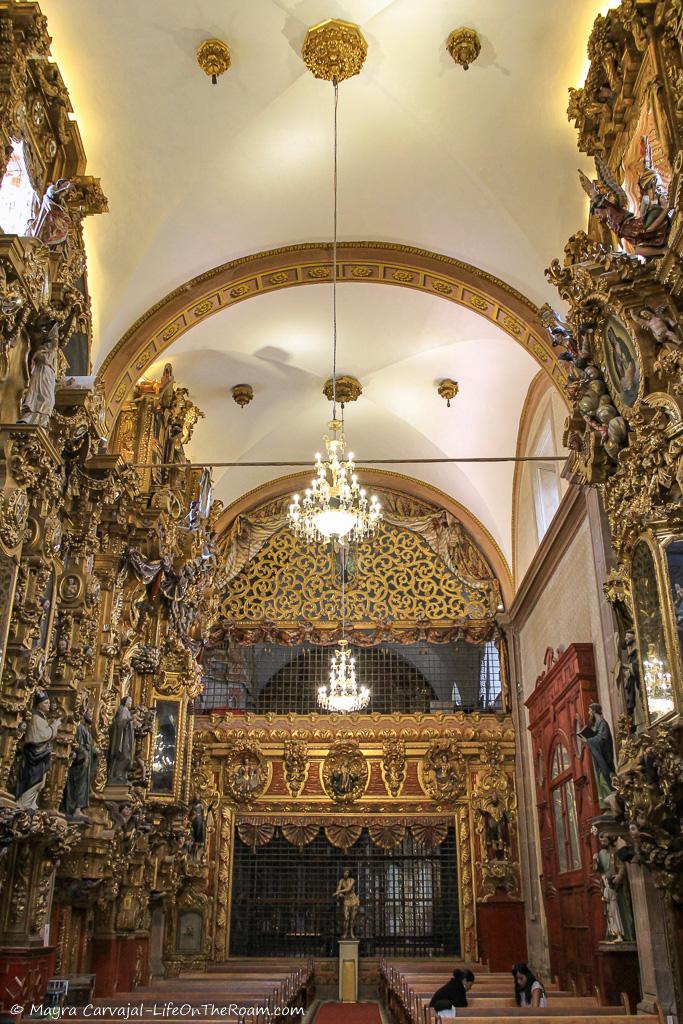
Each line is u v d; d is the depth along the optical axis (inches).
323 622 746.8
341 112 418.9
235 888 685.3
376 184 462.0
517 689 701.9
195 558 564.7
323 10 368.8
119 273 458.9
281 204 470.6
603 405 326.3
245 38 379.2
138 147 420.8
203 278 497.7
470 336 577.3
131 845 454.6
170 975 614.9
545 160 420.8
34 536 301.4
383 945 673.0
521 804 672.4
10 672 289.0
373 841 684.1
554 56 382.3
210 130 420.5
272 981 508.1
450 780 690.8
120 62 383.6
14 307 275.4
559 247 445.4
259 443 712.4
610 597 346.9
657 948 342.3
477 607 746.8
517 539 713.6
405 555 764.6
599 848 417.1
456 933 670.5
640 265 285.7
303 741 705.6
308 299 548.1
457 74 398.6
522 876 658.8
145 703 507.5
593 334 329.7
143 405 522.9
